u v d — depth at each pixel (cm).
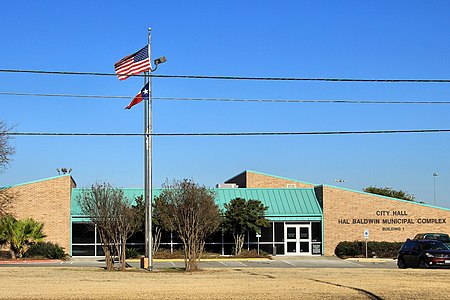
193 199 3438
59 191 4781
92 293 2153
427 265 3434
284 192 5272
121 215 3422
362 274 3005
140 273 3088
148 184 3372
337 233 5025
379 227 5044
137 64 3375
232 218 4656
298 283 2500
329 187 5069
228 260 4475
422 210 5072
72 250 4750
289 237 5022
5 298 2019
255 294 2141
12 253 4506
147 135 3297
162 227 4641
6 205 4625
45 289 2264
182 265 3981
